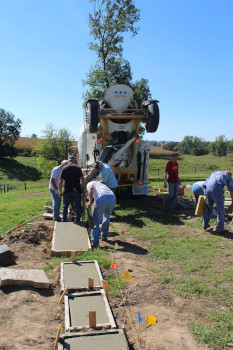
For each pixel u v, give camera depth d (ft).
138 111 34.04
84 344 11.18
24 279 15.23
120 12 85.46
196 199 30.32
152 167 179.73
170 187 32.32
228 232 24.88
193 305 14.05
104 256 19.16
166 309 13.73
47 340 11.58
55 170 27.35
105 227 22.74
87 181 29.66
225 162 218.38
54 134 146.51
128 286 15.57
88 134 37.83
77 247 20.34
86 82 83.51
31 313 13.17
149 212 32.50
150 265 18.56
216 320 12.83
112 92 34.99
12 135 215.31
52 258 19.36
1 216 32.17
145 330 12.23
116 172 34.37
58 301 14.21
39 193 61.98
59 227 23.20
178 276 16.97
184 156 269.03
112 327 12.23
